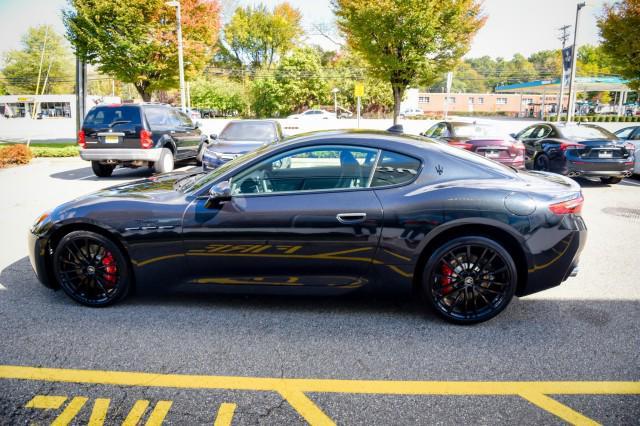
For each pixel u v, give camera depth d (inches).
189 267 135.6
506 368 108.9
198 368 108.4
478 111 3107.8
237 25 2608.3
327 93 1898.4
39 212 286.0
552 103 3149.6
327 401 95.9
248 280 135.0
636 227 247.0
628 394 98.3
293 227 128.7
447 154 135.2
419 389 100.2
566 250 129.0
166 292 139.3
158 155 420.2
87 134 411.8
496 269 129.4
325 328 129.7
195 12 770.8
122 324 131.0
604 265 185.6
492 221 125.6
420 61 692.1
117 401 95.6
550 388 100.6
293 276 133.3
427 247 130.6
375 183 131.0
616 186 392.5
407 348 118.5
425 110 3078.2
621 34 679.7
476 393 98.7
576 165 371.2
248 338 123.4
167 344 119.7
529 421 89.5
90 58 706.8
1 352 115.2
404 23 663.8
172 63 764.6
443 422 89.1
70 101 1818.4
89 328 128.6
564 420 89.9
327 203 129.0
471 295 130.9
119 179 428.8
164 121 444.1
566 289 160.4
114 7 665.0
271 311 140.7
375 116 1887.3
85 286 142.7
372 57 722.2
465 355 115.0
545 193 129.9
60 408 93.3
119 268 137.9
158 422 88.9
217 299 149.3
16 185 391.9
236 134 428.1
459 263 129.9
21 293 153.8
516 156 361.1
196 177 156.2
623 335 125.6
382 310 142.0
